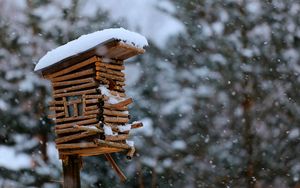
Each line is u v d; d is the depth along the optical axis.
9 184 12.11
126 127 6.32
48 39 14.27
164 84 15.20
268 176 14.14
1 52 14.13
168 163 14.43
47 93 13.86
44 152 13.43
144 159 14.33
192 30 15.58
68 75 6.18
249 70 14.84
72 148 5.98
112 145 5.95
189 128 14.71
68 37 14.23
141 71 15.38
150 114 14.80
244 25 15.33
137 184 14.35
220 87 14.98
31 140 13.62
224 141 14.59
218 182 14.05
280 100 14.82
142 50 6.43
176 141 14.53
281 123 14.69
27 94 13.77
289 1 15.49
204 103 14.94
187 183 14.23
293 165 14.28
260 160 14.23
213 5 15.65
